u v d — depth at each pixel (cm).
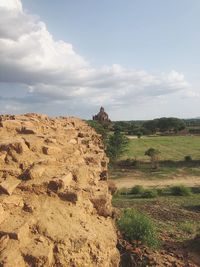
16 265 630
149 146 10475
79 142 1389
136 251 1216
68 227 761
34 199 809
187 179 6075
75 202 848
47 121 1529
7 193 785
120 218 1400
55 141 1140
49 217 770
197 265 1394
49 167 941
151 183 5728
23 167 899
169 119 16050
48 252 666
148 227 1381
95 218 888
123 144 7506
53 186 855
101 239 778
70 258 691
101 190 983
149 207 3347
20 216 744
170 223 2633
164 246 1541
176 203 3716
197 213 3177
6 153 916
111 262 799
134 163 7375
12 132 1099
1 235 679
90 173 1056
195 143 11356
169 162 7738
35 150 998
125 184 5628
